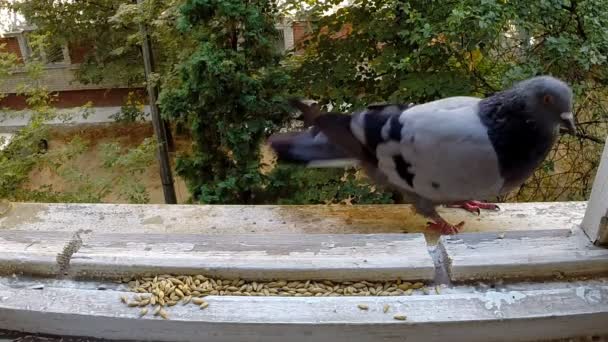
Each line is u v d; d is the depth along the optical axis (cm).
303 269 47
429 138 53
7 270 48
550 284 46
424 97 120
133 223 63
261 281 47
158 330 44
